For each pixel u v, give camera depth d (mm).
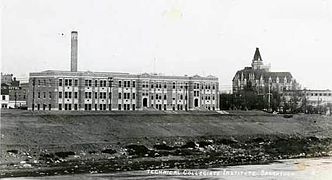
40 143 125125
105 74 176625
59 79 168750
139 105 182750
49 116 143250
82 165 113938
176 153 133625
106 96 176875
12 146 119688
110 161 119875
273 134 169375
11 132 127500
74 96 171125
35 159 115188
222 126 167125
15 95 185750
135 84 182375
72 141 129875
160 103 186750
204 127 162625
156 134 147375
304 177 106438
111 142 134500
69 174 104250
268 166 121000
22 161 112500
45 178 99625
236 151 143750
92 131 140125
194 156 132250
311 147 155250
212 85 197000
